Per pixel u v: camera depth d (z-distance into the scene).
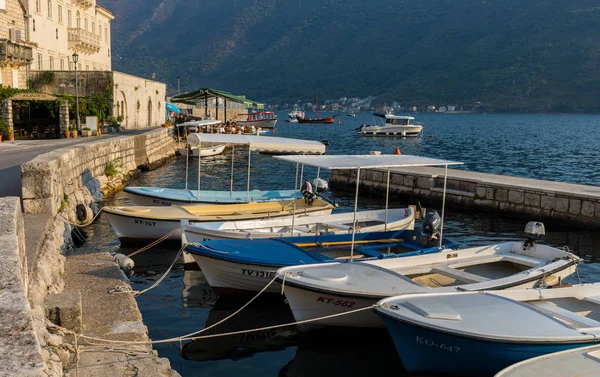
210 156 49.03
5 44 38.47
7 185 17.31
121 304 9.81
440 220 13.47
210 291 13.28
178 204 19.78
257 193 20.95
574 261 12.15
